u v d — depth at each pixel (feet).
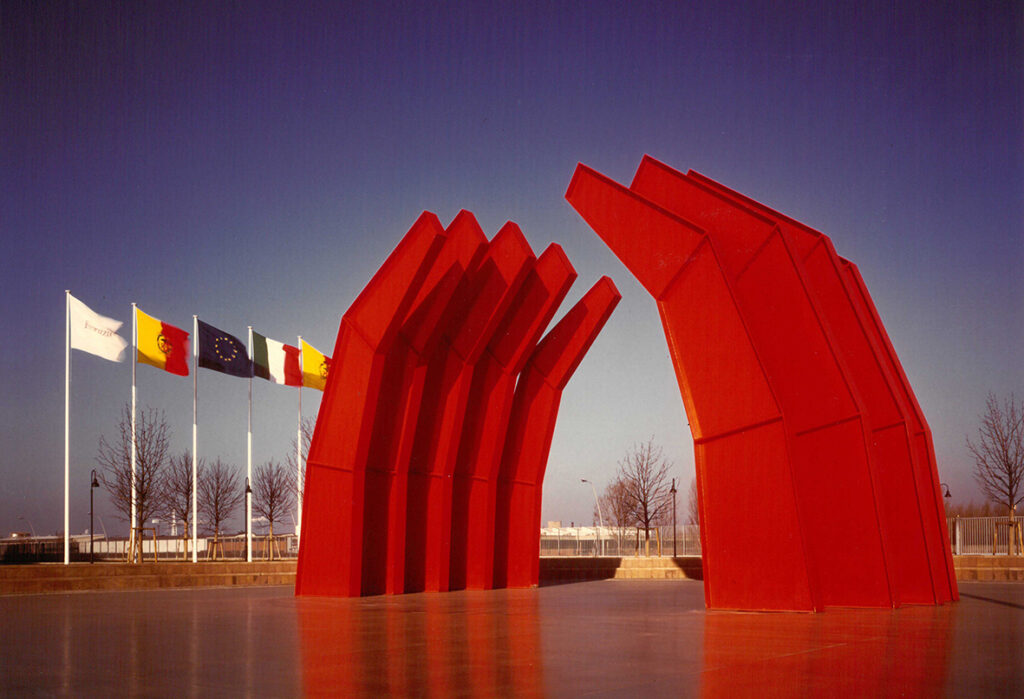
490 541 92.79
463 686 29.68
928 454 71.61
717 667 33.78
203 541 194.70
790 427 58.44
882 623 50.93
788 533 57.52
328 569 78.28
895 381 73.31
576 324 98.27
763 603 58.03
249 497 130.62
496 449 93.15
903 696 27.04
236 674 32.86
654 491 183.83
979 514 153.17
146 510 141.08
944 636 44.06
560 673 32.48
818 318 61.77
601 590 92.84
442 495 88.22
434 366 89.10
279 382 132.36
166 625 53.06
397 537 82.84
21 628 51.42
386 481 82.99
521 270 84.58
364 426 77.00
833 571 61.67
